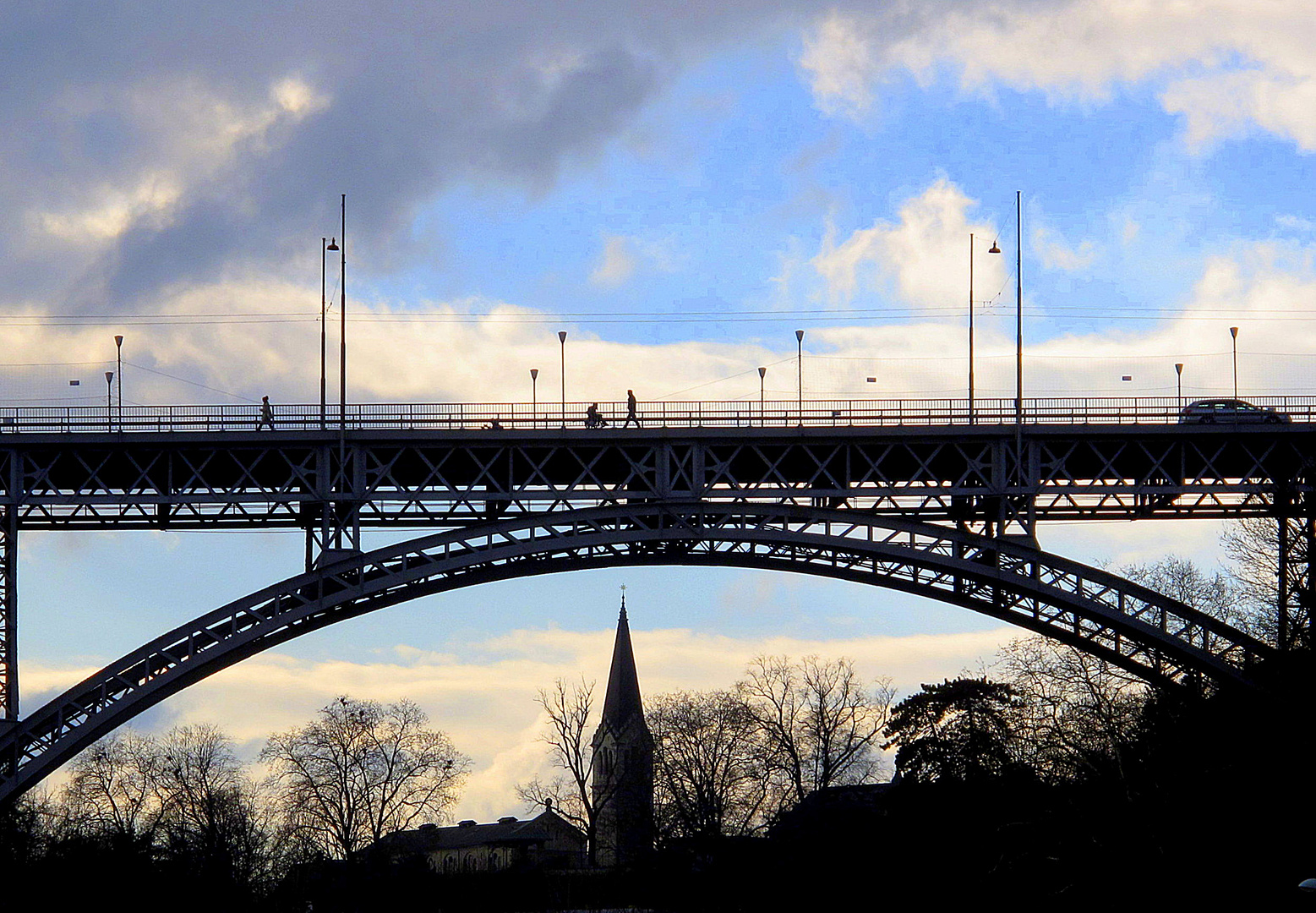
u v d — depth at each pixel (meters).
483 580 83.50
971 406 83.25
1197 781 72.31
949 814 82.06
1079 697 85.25
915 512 85.50
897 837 83.62
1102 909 70.94
